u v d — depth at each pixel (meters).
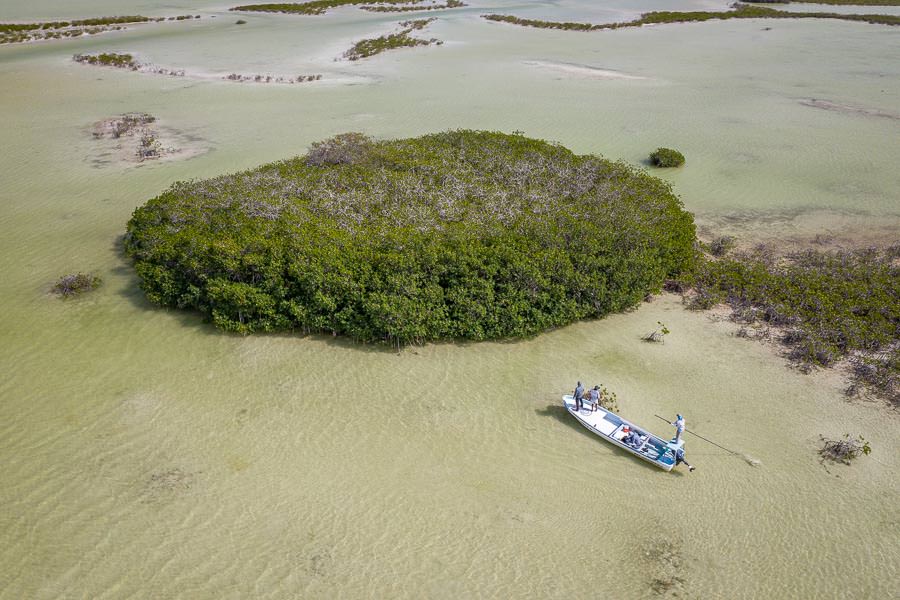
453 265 25.64
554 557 16.91
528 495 18.70
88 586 16.14
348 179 34.31
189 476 19.20
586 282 25.77
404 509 18.19
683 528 17.73
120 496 18.52
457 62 71.12
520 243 27.23
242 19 100.88
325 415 21.48
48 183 40.34
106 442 20.42
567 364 23.95
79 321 26.52
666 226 30.72
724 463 19.73
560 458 19.95
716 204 38.50
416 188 32.91
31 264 31.08
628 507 18.36
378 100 57.56
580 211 30.80
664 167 43.41
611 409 21.77
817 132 49.22
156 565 16.62
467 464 19.70
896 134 48.28
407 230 28.09
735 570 16.61
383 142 40.97
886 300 27.30
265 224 28.47
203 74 66.56
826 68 67.12
